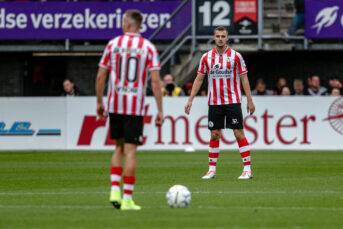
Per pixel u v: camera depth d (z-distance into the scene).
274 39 72.06
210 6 69.56
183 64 72.19
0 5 78.81
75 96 62.81
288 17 73.81
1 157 54.72
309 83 68.50
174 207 25.48
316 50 75.50
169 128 61.81
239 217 23.02
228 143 61.47
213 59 37.28
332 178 37.56
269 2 73.81
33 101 62.38
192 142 61.81
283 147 61.81
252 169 43.53
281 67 80.25
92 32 78.75
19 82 85.38
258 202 27.19
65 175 40.66
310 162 49.00
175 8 77.56
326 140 62.00
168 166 46.00
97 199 28.66
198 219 22.56
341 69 80.31
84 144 62.34
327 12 72.19
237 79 37.41
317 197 28.83
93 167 45.94
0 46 81.00
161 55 72.25
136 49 25.11
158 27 77.62
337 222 22.05
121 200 25.44
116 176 25.19
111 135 25.50
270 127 61.69
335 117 61.94
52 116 62.44
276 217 23.06
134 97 24.94
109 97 25.23
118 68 25.11
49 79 86.19
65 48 80.31
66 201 27.95
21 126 62.47
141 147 61.81
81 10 78.69
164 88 64.88
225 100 37.19
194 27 69.44
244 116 61.59
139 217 22.98
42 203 27.28
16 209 25.33
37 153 58.94
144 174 40.50
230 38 70.25
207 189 31.92
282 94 65.88
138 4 77.94
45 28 79.06
